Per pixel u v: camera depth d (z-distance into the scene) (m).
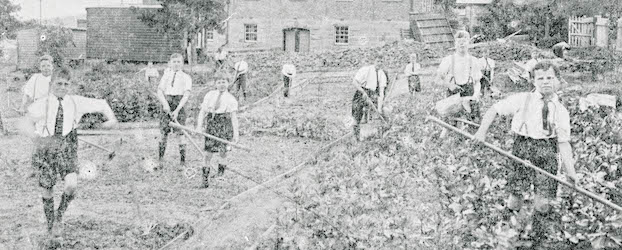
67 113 6.96
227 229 7.06
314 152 11.24
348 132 12.81
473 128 10.00
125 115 16.09
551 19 30.47
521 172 6.57
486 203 6.93
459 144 9.27
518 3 31.94
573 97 11.48
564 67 20.75
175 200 8.12
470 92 10.20
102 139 12.82
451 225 6.48
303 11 37.00
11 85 23.12
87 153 11.26
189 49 34.19
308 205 7.03
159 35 35.56
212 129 9.38
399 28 36.12
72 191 6.98
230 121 9.42
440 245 6.18
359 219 6.58
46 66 8.56
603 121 9.68
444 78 10.32
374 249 6.10
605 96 10.70
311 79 23.88
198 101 14.15
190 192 8.59
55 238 6.59
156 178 9.38
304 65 29.19
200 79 22.38
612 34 25.22
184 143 10.46
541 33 31.33
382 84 11.83
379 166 8.56
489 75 13.29
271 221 7.26
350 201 7.09
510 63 22.91
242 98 19.58
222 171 9.49
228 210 7.75
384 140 10.14
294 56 29.91
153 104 16.34
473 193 7.00
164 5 33.91
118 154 11.13
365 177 8.10
